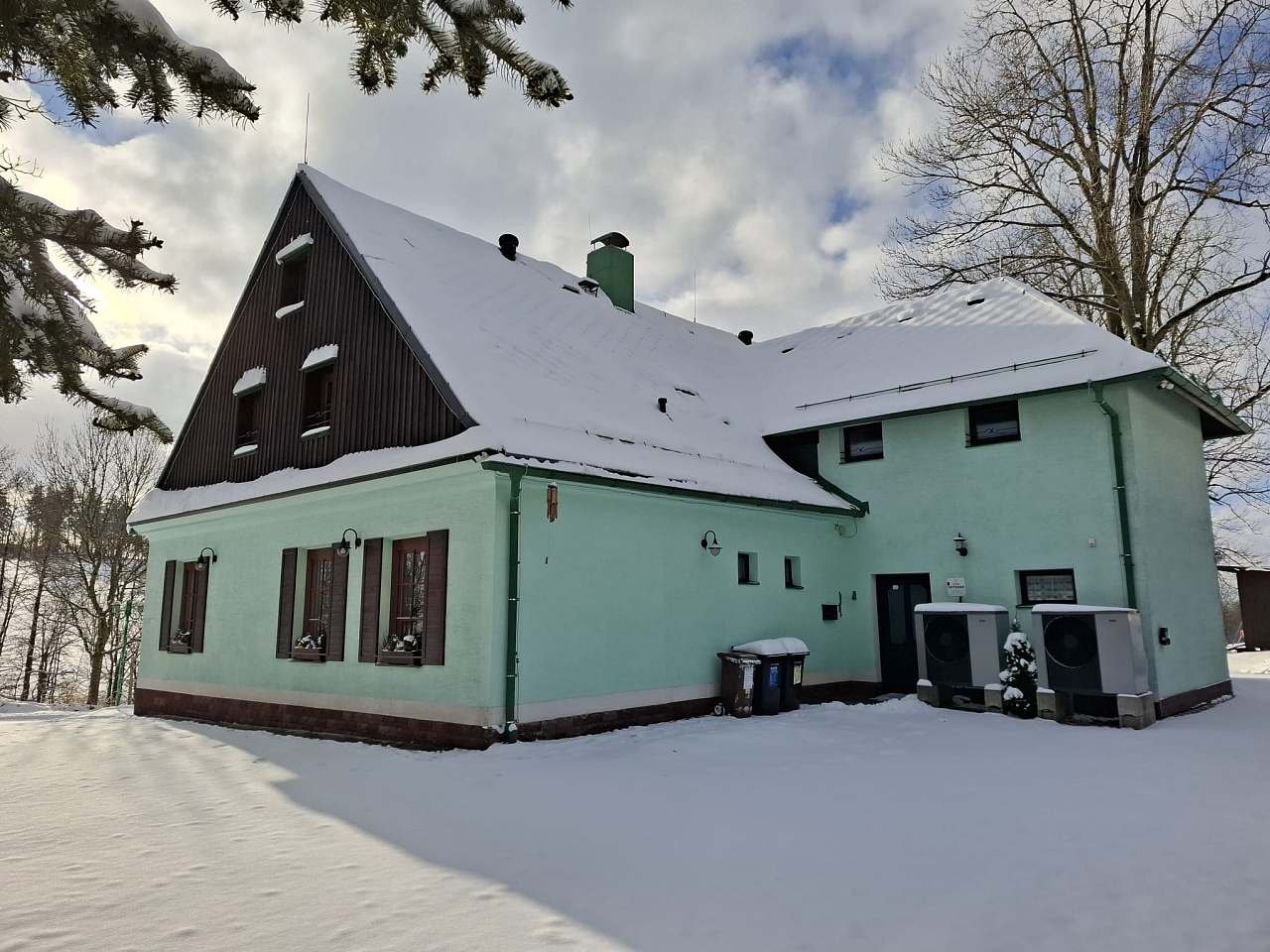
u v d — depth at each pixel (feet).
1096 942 11.91
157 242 11.05
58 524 78.54
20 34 9.37
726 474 40.42
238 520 42.16
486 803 20.33
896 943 11.76
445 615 30.76
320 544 37.32
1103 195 63.98
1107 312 65.87
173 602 45.96
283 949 11.32
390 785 22.54
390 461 32.55
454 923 12.34
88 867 15.10
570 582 31.71
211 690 41.60
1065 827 18.07
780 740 29.81
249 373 45.09
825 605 45.44
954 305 53.72
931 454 45.14
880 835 17.40
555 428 33.76
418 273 40.32
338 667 34.71
